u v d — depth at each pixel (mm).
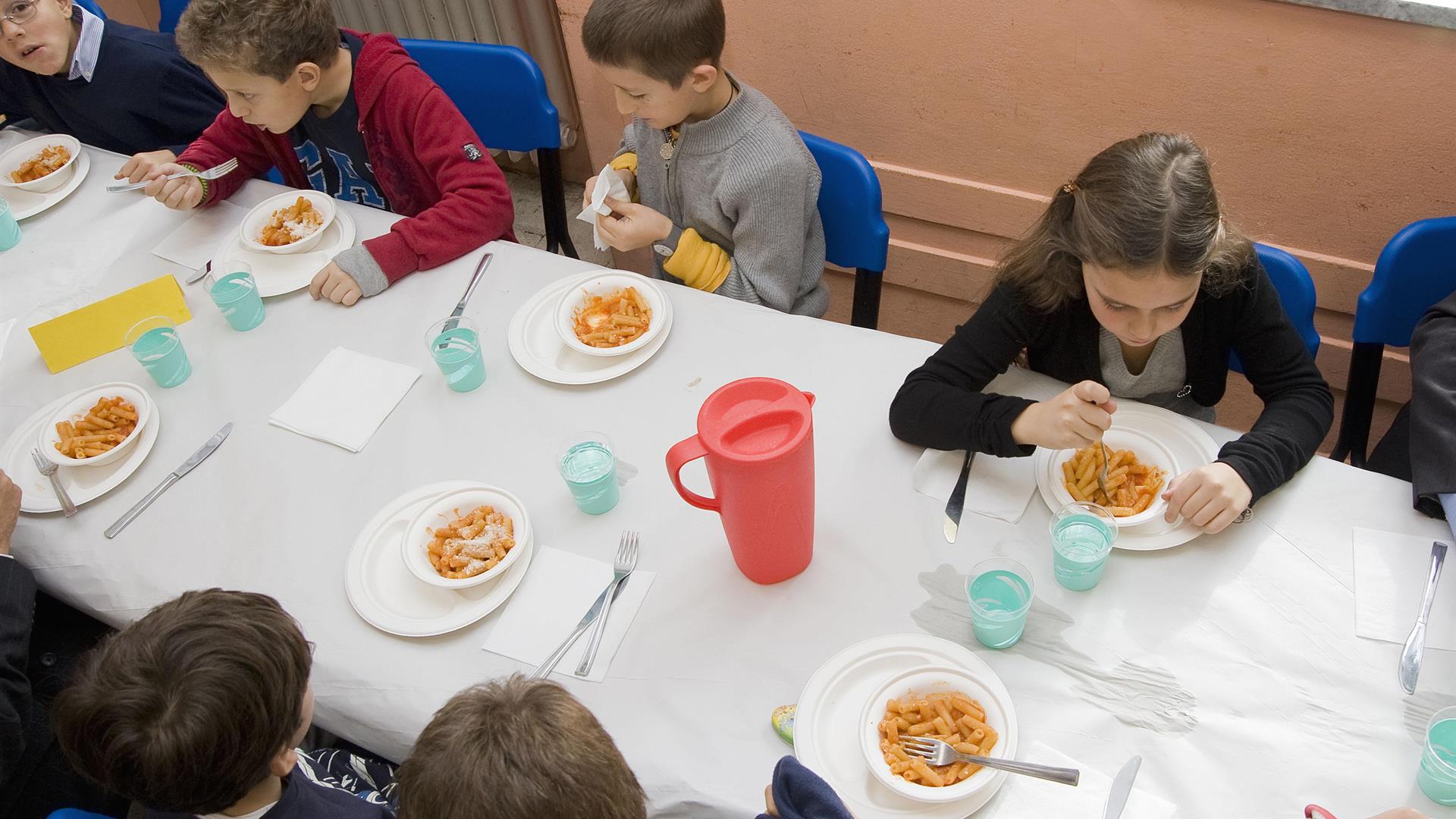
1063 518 1134
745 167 1643
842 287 2684
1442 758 913
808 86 2287
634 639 1123
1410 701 986
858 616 1114
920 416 1257
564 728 786
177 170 1824
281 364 1535
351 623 1183
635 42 1507
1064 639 1070
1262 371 1344
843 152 1688
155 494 1361
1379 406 2178
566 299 1551
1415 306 1492
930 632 1090
